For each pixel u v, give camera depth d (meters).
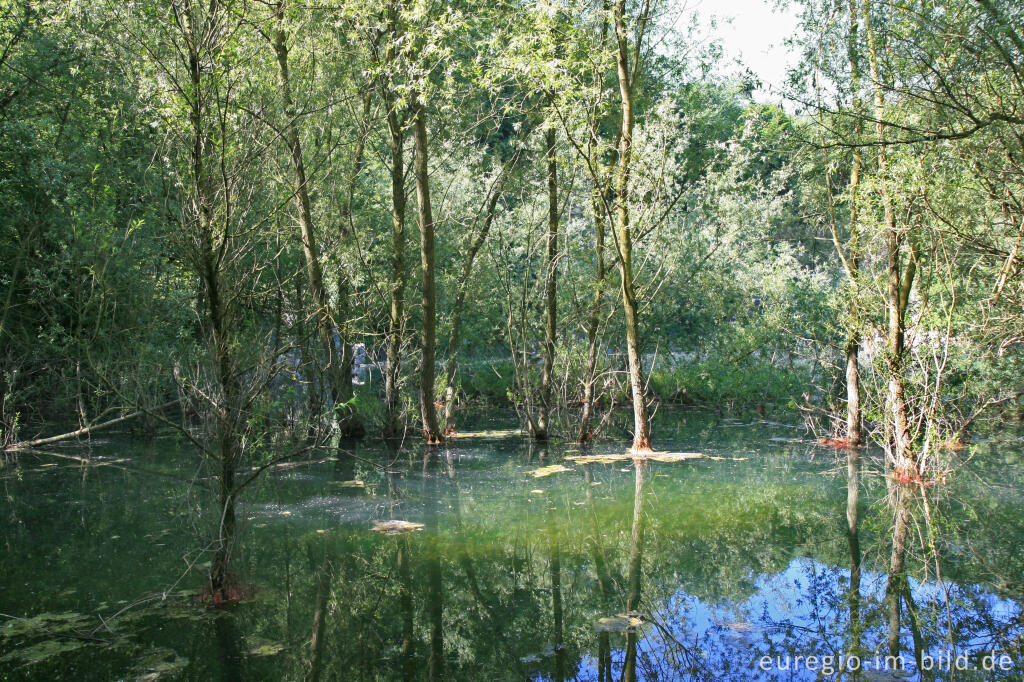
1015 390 14.11
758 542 8.55
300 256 16.45
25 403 16.36
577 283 18.53
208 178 6.44
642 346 20.84
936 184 9.90
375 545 8.44
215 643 5.74
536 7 12.28
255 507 10.36
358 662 5.56
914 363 12.35
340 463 14.04
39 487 11.54
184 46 6.60
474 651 5.78
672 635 6.07
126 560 7.72
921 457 11.84
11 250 13.97
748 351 22.08
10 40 15.26
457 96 16.16
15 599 6.61
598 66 12.95
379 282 16.94
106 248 11.09
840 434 16.55
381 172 21.16
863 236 13.45
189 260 6.46
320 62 13.05
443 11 13.61
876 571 7.51
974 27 7.68
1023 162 8.98
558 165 16.11
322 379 14.91
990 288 11.98
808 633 6.07
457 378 19.27
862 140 10.04
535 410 18.06
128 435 16.95
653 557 8.04
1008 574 7.34
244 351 6.85
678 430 18.66
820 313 20.64
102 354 12.12
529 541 8.60
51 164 13.63
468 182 18.94
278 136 7.60
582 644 5.91
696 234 19.47
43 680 5.04
